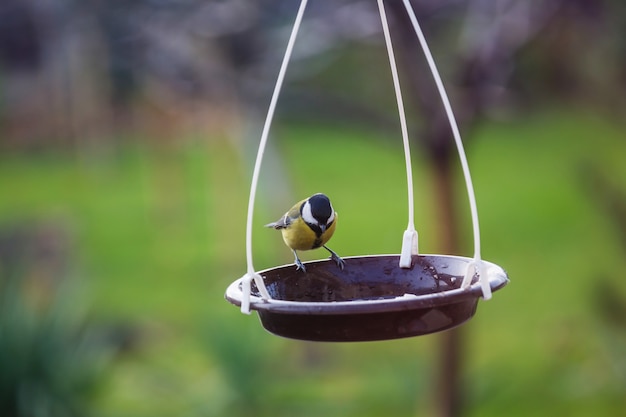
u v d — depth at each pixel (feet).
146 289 57.26
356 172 86.94
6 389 35.27
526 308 54.13
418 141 34.88
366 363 47.62
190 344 48.65
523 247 66.03
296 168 89.25
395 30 32.27
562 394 42.45
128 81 45.93
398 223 70.85
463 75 32.91
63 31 40.04
